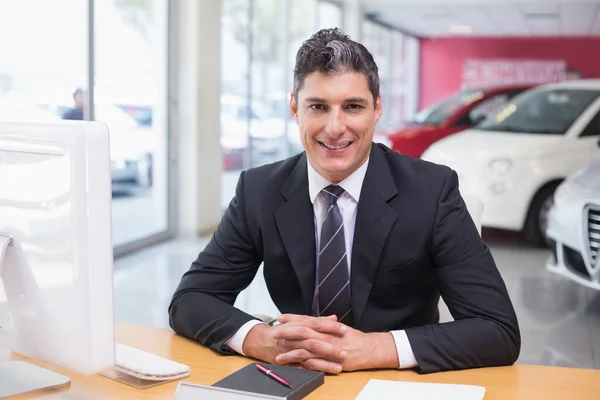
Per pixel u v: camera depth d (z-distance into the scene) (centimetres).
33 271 122
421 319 179
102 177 116
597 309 455
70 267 117
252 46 877
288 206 176
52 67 511
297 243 174
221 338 163
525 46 1744
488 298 162
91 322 117
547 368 157
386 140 809
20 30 474
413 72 1803
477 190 627
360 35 1257
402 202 170
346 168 162
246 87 866
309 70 157
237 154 856
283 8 984
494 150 630
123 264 571
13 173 123
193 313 171
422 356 151
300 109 161
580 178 455
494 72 1769
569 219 433
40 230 120
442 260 169
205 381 145
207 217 727
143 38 648
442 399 132
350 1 1234
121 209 627
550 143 634
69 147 114
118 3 600
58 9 515
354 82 156
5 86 464
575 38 1709
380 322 172
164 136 695
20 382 141
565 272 444
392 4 1248
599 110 657
